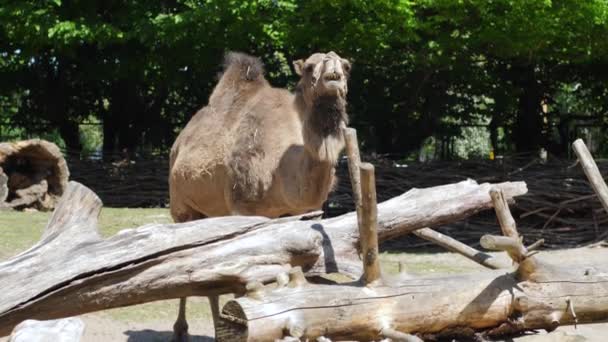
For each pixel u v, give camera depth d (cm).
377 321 580
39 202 1806
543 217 1811
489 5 1683
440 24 1794
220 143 873
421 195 708
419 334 608
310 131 738
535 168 1880
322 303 558
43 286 570
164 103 2434
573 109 2683
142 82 2234
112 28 1884
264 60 2198
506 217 627
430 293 607
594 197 1727
